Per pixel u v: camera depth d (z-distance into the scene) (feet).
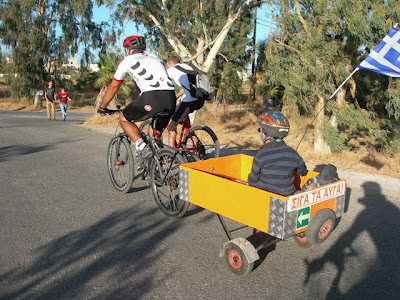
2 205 17.35
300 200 11.00
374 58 15.31
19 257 12.51
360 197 18.62
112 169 20.18
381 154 27.22
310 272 11.75
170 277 11.41
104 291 10.64
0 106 97.76
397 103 22.38
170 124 20.13
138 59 15.97
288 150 12.39
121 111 17.60
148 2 44.14
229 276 11.48
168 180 15.92
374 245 13.55
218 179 12.52
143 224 15.43
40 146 32.01
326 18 22.31
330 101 24.13
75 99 116.88
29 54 96.58
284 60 25.16
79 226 15.12
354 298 10.38
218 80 63.21
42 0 97.09
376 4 21.08
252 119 53.11
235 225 15.34
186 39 48.91
